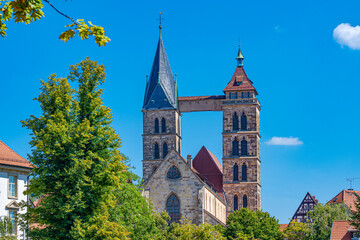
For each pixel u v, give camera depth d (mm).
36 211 59219
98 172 59594
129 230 75312
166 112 167125
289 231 153000
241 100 165875
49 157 58594
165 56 172250
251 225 136000
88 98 61938
